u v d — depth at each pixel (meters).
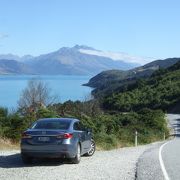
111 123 42.53
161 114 97.25
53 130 15.77
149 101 147.75
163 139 58.41
